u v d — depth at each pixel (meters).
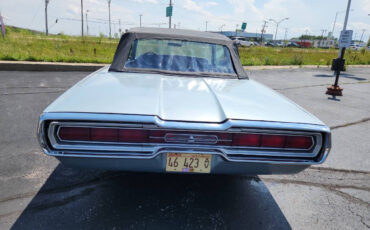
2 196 1.80
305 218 1.79
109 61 8.85
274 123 1.38
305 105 5.13
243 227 1.65
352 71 12.46
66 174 2.15
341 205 1.97
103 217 1.65
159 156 1.38
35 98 4.38
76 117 1.26
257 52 22.02
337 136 3.50
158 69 2.11
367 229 1.71
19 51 9.05
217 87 1.83
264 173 1.53
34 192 1.87
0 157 2.37
